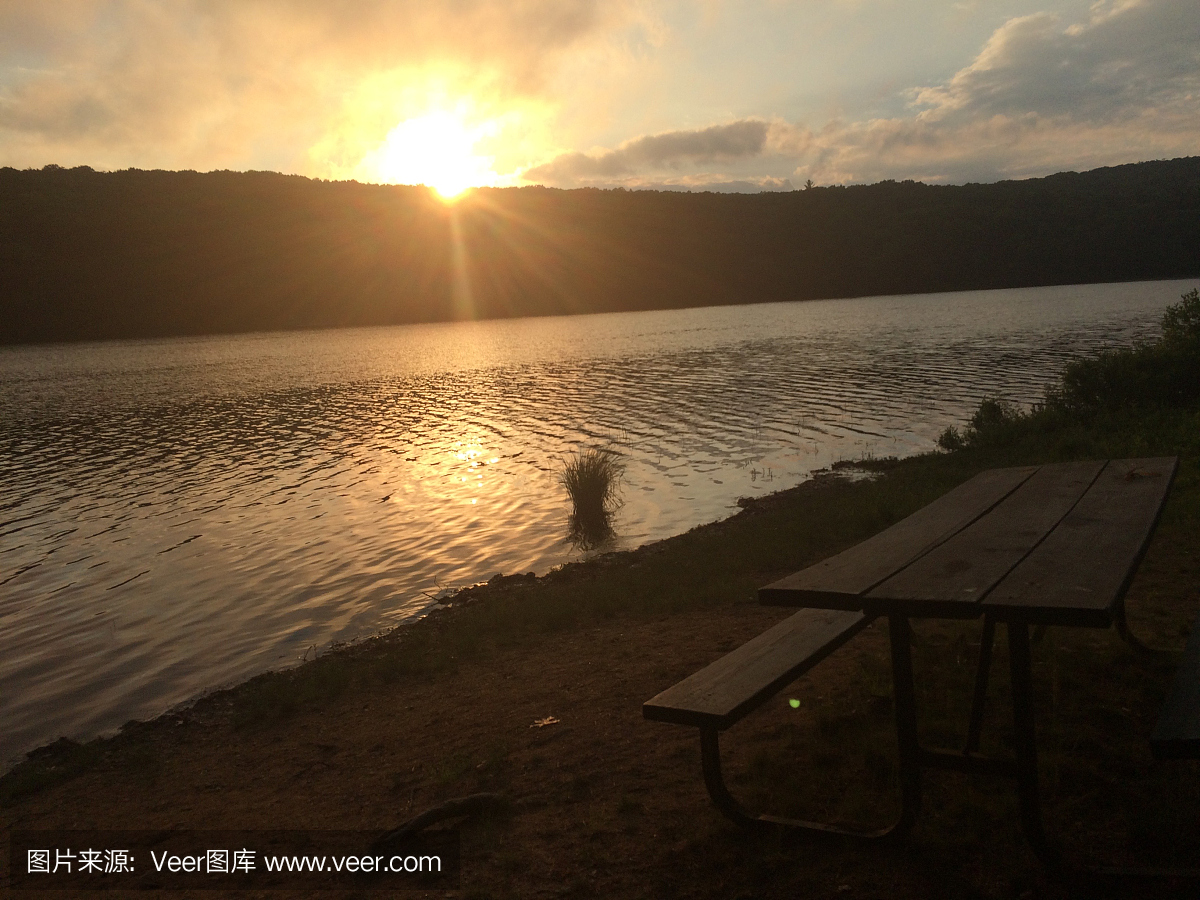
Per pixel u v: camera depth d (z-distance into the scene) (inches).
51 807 165.6
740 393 930.7
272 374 1576.0
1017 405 706.8
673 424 740.7
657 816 112.8
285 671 248.5
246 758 177.8
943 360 1123.3
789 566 273.6
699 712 97.1
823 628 123.7
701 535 364.8
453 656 225.1
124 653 286.8
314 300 4001.0
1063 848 92.7
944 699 134.4
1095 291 3016.7
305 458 692.1
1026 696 86.5
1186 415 402.0
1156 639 150.2
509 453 657.6
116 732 220.1
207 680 257.0
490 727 164.6
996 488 139.0
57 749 208.4
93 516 518.9
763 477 508.1
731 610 227.5
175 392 1314.0
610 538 400.2
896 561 99.8
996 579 87.7
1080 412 475.8
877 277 4446.4
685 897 94.0
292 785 155.5
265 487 581.0
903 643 94.0
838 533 303.9
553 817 117.9
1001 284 4237.2
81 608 339.9
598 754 138.5
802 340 1658.5
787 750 126.0
